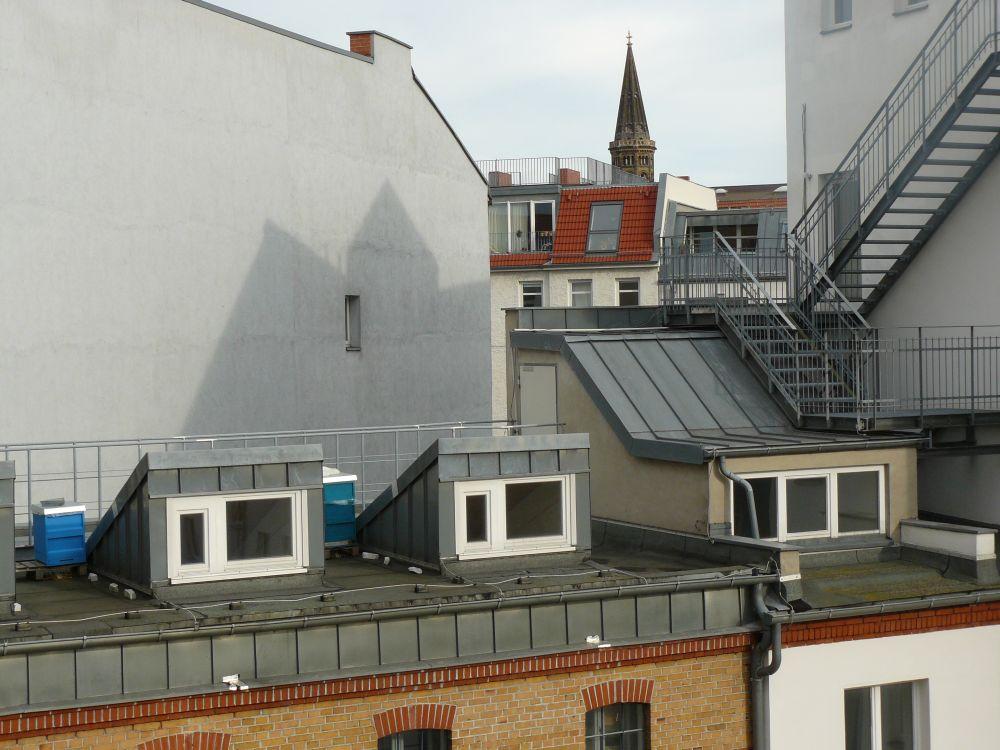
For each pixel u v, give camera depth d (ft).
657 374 62.64
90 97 75.51
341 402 96.94
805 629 49.32
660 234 179.93
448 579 47.11
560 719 44.93
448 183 111.86
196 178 83.10
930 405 69.51
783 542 55.21
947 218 68.28
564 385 64.28
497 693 43.98
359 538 55.06
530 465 49.06
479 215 117.50
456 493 47.96
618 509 59.52
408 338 105.60
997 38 61.67
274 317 89.86
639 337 65.00
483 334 117.91
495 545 48.49
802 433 60.49
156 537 43.60
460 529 48.03
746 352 64.80
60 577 48.96
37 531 49.62
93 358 75.92
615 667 45.98
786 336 65.36
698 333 66.59
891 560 57.21
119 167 77.51
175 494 43.88
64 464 74.23
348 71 97.91
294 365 91.81
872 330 71.77
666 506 56.49
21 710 36.68
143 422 79.20
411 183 106.22
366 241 99.96
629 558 54.08
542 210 188.44
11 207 70.74
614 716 46.93
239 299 86.69
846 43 75.20
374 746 42.09
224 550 44.70
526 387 68.33
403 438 104.83
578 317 74.43
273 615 40.22
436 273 109.91
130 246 78.38
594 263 181.27
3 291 70.33
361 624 41.65
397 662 42.14
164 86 80.64
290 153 91.35
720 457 53.78
